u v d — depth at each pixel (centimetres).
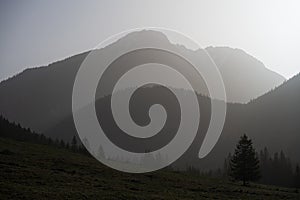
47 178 4969
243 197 5247
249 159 8069
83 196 3956
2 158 6575
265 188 7338
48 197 3725
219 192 5628
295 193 6562
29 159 6975
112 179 5834
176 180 6825
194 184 6469
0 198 3491
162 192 4959
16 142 11475
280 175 13975
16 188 4006
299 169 11412
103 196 4078
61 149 11844
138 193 4616
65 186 4525
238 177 8038
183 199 4403
